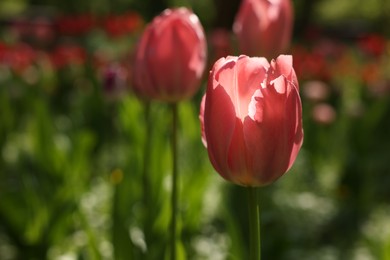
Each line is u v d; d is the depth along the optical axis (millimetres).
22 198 4570
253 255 1769
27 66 10297
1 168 6492
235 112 1636
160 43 2719
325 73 10172
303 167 6848
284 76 1602
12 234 4426
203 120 1753
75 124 6773
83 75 10625
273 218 4723
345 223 5910
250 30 3262
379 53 12773
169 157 4297
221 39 9016
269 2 3225
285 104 1612
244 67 1606
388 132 9438
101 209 5398
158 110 5742
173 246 2756
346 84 11633
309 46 16062
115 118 7012
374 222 6059
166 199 3631
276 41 3270
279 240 4230
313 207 5859
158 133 4441
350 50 14508
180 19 2725
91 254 3283
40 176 5191
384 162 8086
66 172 5227
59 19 14711
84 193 5480
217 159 1685
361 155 6520
